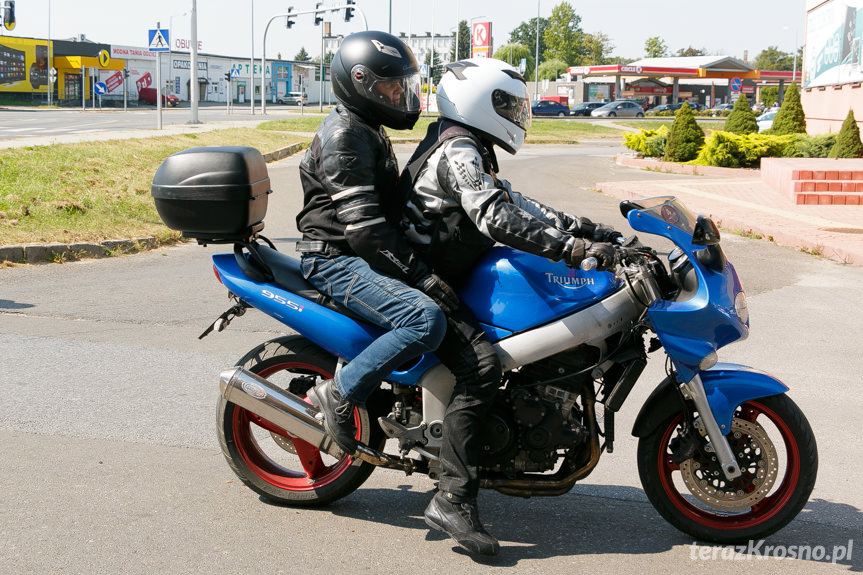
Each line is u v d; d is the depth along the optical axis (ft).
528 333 10.81
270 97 292.81
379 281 10.87
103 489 12.92
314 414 11.84
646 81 284.20
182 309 24.88
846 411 17.34
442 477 11.10
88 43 222.89
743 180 69.05
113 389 17.81
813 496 13.25
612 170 79.15
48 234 33.60
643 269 10.76
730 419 10.97
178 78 255.09
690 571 10.79
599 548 11.41
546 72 376.48
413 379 11.27
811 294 28.71
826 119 87.15
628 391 11.06
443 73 11.35
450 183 10.54
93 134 82.94
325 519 12.15
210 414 16.49
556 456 11.24
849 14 79.15
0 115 137.39
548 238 10.17
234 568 10.62
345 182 10.60
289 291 11.62
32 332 22.06
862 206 51.34
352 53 10.69
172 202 11.30
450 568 10.77
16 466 13.73
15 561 10.64
